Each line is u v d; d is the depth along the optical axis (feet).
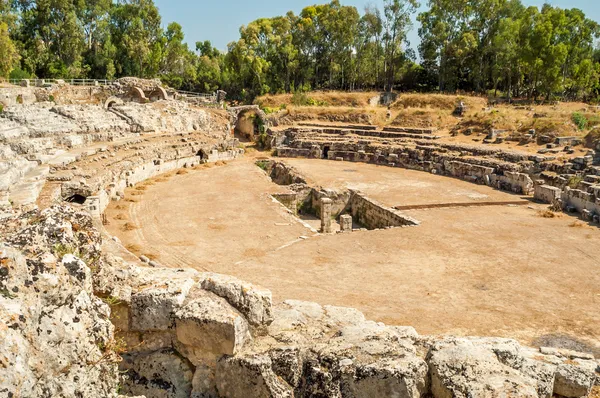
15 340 15.10
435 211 106.83
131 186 127.13
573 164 130.41
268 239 85.56
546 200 116.37
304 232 90.53
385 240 83.92
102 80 262.47
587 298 58.59
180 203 111.34
